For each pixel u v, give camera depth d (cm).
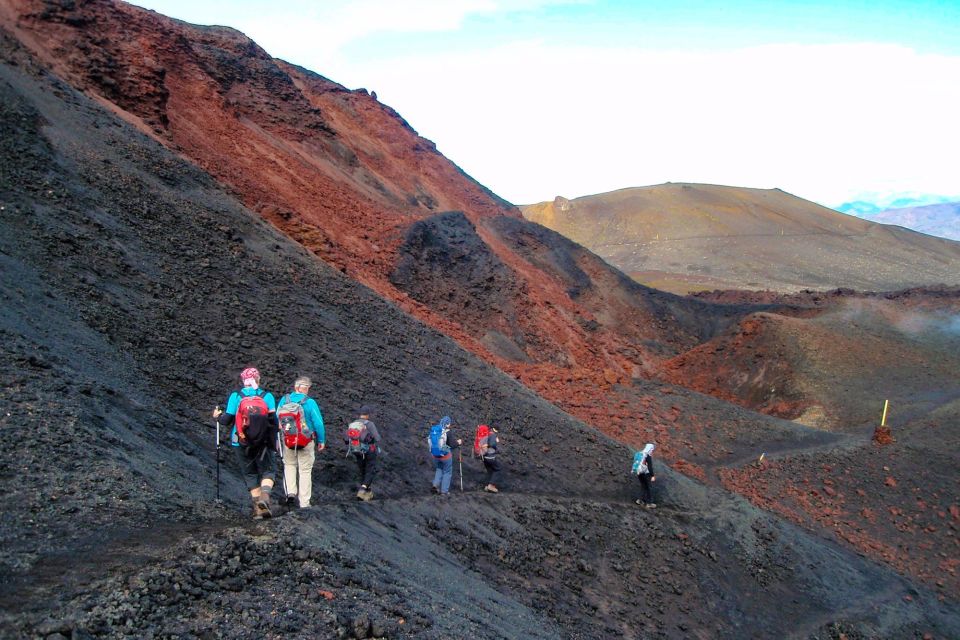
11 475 672
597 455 1975
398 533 1015
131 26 3288
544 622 1017
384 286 2930
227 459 1024
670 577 1502
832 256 13725
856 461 2920
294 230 2534
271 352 1491
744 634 1448
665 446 2773
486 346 3319
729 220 16188
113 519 663
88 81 2544
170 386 1163
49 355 984
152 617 505
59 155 1753
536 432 1938
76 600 498
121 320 1275
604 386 3256
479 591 976
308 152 4125
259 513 774
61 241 1407
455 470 1540
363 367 1686
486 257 3928
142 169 1978
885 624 1708
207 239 1836
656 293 5706
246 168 3155
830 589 1788
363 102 6469
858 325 4672
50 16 2614
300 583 631
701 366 4456
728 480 2594
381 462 1334
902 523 2527
